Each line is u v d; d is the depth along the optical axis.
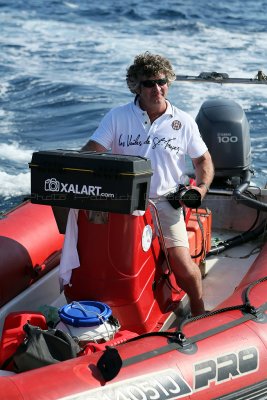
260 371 3.36
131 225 3.67
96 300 3.79
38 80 15.29
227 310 3.58
